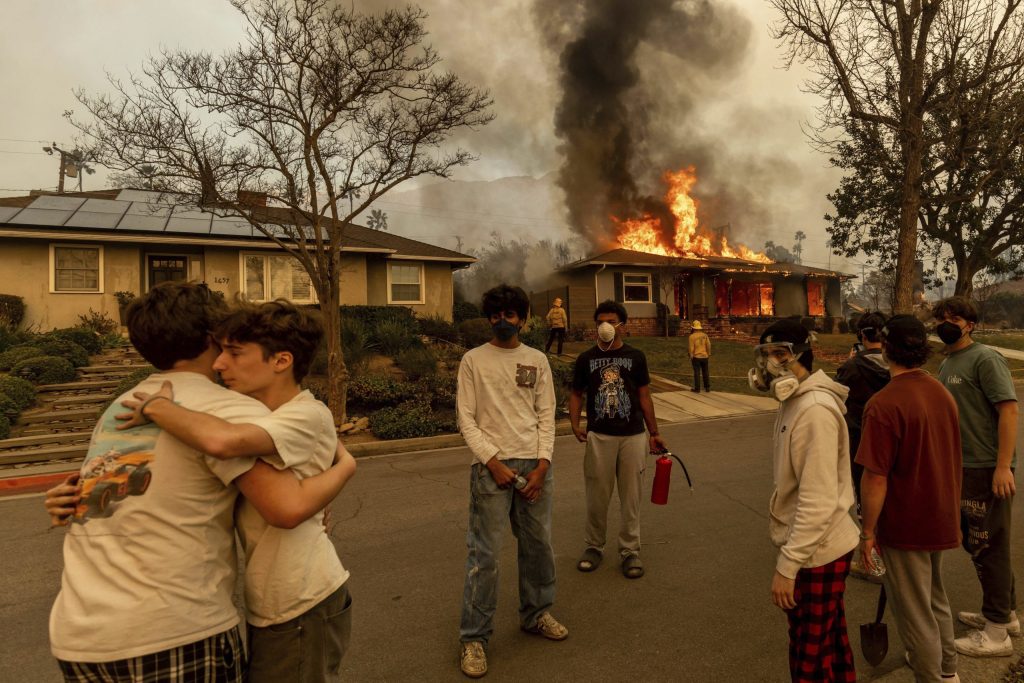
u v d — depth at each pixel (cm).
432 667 296
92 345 1377
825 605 208
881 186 2328
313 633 160
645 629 331
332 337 1017
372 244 1919
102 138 898
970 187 2148
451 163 1069
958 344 315
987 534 293
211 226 1708
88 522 135
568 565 426
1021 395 1388
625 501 409
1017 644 300
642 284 2922
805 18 1482
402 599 375
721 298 3122
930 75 1470
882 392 240
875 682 273
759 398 1412
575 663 297
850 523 213
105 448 139
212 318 155
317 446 158
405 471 753
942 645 246
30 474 770
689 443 913
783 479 221
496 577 298
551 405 326
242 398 150
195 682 137
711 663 296
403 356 1398
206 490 141
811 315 3244
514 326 306
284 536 154
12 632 342
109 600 131
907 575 234
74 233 1550
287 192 1012
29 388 1041
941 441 231
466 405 309
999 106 1423
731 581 395
